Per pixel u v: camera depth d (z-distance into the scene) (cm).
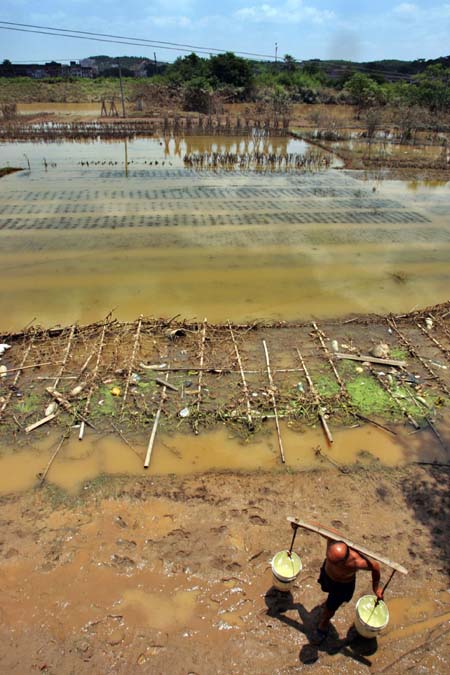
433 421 696
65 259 1203
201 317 963
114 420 680
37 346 838
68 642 420
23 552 497
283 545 512
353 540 518
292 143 3128
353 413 704
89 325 895
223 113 4231
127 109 4456
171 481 592
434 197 1847
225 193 1812
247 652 416
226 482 593
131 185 1894
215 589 467
